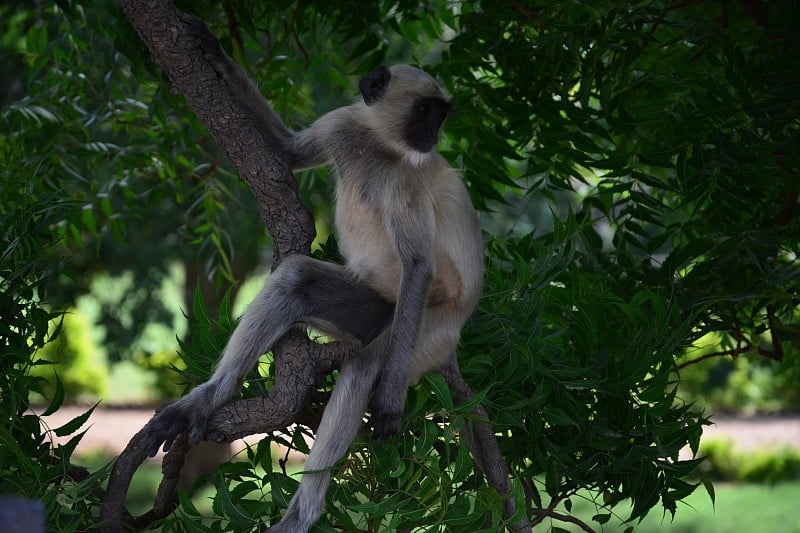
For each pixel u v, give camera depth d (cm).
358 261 810
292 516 684
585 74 947
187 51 715
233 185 1396
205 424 704
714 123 895
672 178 1069
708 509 2445
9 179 792
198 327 768
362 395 732
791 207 966
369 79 815
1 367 713
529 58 963
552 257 818
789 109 841
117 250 2345
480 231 834
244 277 2394
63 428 709
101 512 691
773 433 3403
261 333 721
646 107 891
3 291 729
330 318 779
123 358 2830
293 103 1224
